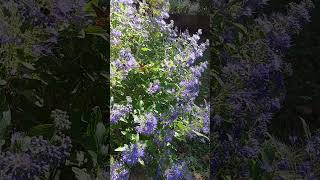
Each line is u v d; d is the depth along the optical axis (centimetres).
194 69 287
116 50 271
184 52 285
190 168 280
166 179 278
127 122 272
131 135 273
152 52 283
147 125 276
